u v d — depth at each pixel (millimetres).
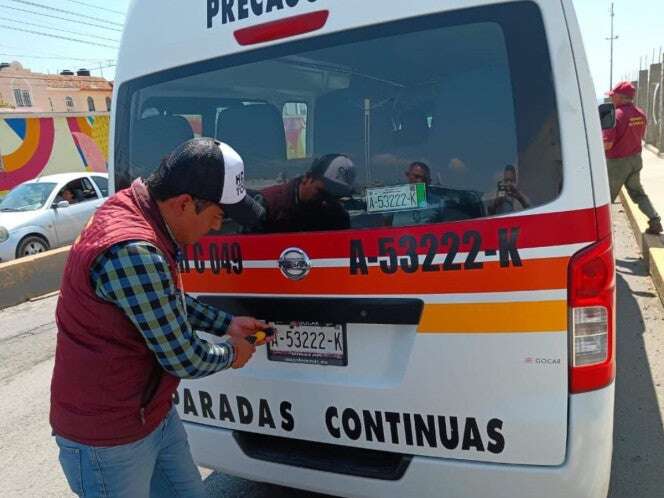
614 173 6332
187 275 2404
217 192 1630
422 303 1964
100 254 1553
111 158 2611
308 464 2275
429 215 1939
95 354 1635
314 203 2113
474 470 1985
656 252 5660
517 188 1820
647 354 4129
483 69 1841
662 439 3131
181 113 2406
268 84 2180
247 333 2045
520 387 1893
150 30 2428
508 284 1854
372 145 2020
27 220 9422
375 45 1976
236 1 2211
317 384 2191
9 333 6188
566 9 1759
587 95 1776
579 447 1882
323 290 2117
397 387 2045
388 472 2141
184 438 2070
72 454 1736
